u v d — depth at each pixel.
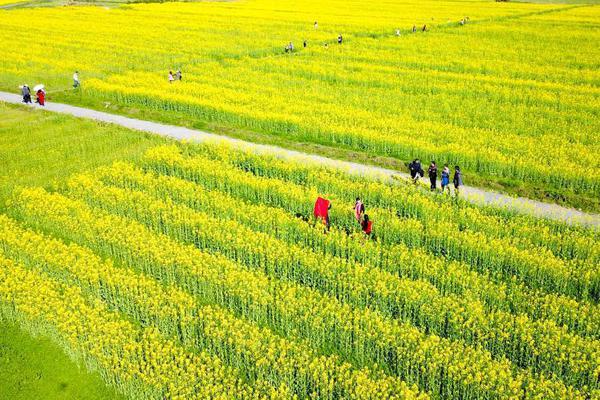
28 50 64.06
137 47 66.44
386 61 58.00
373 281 19.66
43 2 114.56
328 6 108.31
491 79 50.00
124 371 16.50
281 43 68.62
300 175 29.38
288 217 24.41
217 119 39.69
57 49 65.12
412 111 40.75
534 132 35.56
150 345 17.41
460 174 27.17
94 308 19.39
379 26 81.00
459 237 22.47
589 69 54.09
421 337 17.55
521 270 20.61
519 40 69.62
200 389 16.12
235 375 16.91
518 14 95.50
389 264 21.12
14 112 42.19
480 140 33.50
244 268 21.64
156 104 42.94
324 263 20.72
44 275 21.03
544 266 20.12
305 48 65.75
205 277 20.50
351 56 60.75
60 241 23.19
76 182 28.56
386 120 37.84
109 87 45.25
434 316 17.95
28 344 18.52
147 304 18.72
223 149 32.12
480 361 15.74
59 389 16.66
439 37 73.00
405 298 18.61
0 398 16.33
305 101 43.34
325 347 17.95
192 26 81.81
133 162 31.41
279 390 15.69
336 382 15.53
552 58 58.44
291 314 18.36
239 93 44.44
